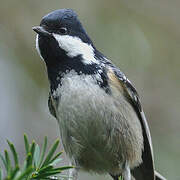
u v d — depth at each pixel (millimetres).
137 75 13484
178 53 13727
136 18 13789
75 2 13719
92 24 13570
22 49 14094
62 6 13805
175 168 11891
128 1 13898
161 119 13250
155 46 13656
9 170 4848
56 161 5715
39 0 13961
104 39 13469
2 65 14219
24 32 14023
